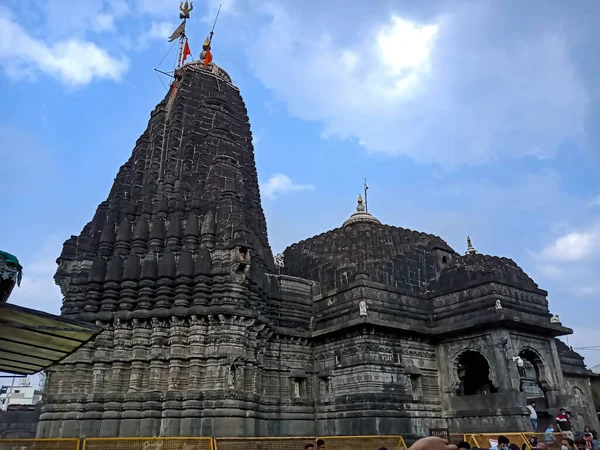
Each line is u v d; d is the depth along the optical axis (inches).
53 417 1042.1
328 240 1552.7
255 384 1141.1
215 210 1301.7
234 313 1113.4
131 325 1135.6
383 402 1143.6
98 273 1197.1
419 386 1238.3
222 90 1702.8
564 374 1556.3
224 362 1075.9
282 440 751.1
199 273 1160.2
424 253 1486.2
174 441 708.0
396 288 1333.7
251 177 1585.9
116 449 680.4
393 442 821.2
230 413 1030.4
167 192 1350.9
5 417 1298.0
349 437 797.9
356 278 1288.1
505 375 1163.9
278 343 1280.8
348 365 1211.9
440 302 1357.0
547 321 1311.5
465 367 1393.9
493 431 1140.5
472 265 1350.9
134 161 1473.9
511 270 1346.0
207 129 1530.5
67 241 1294.3
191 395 1047.6
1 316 417.7
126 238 1263.5
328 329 1261.1
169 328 1131.9
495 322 1188.5
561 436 941.8
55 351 519.2
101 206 1374.3
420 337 1305.4
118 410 1053.8
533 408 1123.9
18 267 469.1
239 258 1157.7
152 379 1079.0
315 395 1278.3
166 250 1222.9
